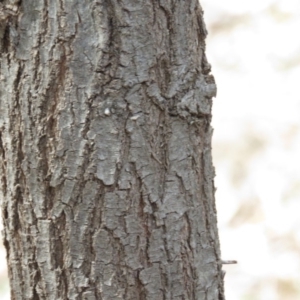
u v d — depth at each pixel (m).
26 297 1.84
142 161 1.78
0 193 1.84
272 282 3.73
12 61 1.77
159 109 1.78
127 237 1.79
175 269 1.81
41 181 1.79
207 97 1.81
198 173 1.82
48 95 1.76
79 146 1.77
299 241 3.91
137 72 1.76
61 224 1.79
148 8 1.75
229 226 4.09
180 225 1.81
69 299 1.81
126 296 1.80
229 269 3.82
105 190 1.77
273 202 4.15
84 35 1.75
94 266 1.79
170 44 1.78
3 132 1.80
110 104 1.76
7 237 1.84
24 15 1.75
